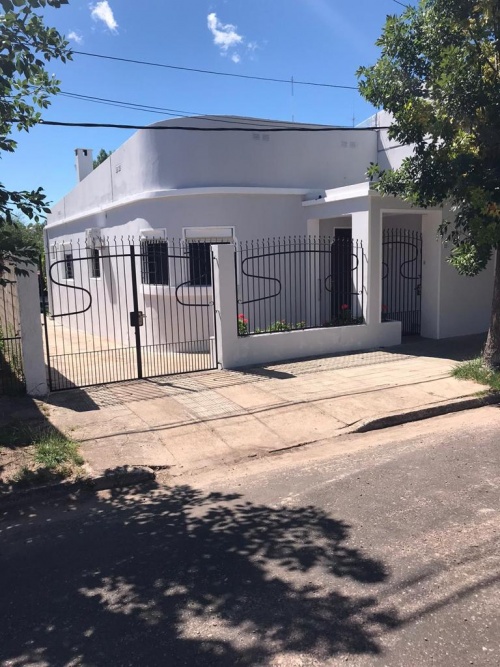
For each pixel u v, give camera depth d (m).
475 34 7.44
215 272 9.51
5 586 3.57
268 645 2.87
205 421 7.00
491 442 6.17
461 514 4.34
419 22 8.16
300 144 13.03
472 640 2.86
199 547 3.99
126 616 3.18
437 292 12.18
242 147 12.35
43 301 7.98
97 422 6.93
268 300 12.61
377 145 14.23
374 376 8.96
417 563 3.63
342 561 3.69
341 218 13.20
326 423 6.97
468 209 8.20
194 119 12.08
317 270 12.84
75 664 2.79
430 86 8.21
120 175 13.96
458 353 10.70
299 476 5.35
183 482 5.41
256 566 3.68
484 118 7.65
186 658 2.80
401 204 11.27
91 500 5.07
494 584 3.35
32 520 4.67
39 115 5.65
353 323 11.22
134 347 12.96
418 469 5.38
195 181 12.21
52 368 10.43
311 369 9.47
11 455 5.82
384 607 3.16
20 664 2.81
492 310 8.92
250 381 8.74
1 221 5.12
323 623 3.03
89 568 3.77
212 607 3.23
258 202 12.38
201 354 11.74
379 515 4.37
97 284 15.79
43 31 4.92
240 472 5.61
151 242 12.73
